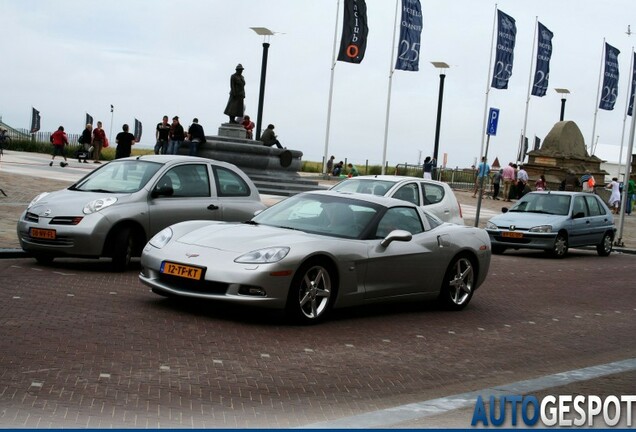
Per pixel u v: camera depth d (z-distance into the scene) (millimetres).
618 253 25031
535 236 21109
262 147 32562
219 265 9148
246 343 8406
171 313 9477
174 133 32875
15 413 5664
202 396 6469
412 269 10688
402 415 6297
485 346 9453
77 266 12453
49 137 53656
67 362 7066
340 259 9734
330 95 48125
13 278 10953
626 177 27188
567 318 11891
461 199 41375
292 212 10602
